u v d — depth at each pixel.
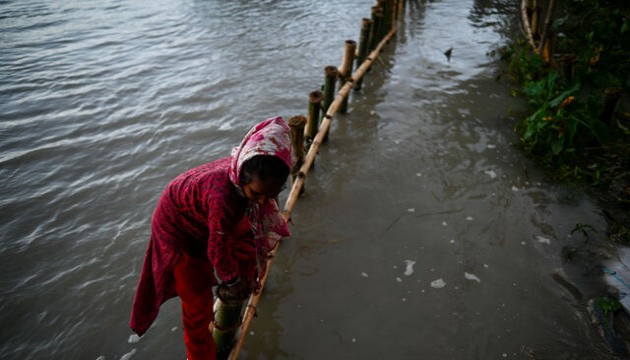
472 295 2.94
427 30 8.23
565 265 3.13
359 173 4.21
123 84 5.97
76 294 2.96
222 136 4.82
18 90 5.78
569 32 7.53
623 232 3.37
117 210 3.73
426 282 3.05
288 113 5.29
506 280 3.04
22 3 9.48
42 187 3.99
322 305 2.90
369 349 2.62
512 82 6.07
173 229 1.90
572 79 5.30
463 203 3.78
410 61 6.88
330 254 3.29
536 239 3.38
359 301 2.92
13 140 4.70
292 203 3.40
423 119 5.17
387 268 3.17
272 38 7.67
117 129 4.93
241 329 2.54
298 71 6.41
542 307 2.84
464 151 4.52
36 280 3.06
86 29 8.06
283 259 3.24
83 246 3.35
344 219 3.63
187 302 2.03
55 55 6.89
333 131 4.97
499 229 3.48
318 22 8.50
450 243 3.36
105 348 2.62
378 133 4.91
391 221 3.60
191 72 6.35
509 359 2.54
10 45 7.24
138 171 4.23
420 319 2.79
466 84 6.05
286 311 2.86
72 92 5.75
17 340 2.66
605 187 3.94
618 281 2.97
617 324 2.68
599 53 6.07
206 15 8.90
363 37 6.20
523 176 4.12
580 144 4.47
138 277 3.09
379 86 6.07
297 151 3.79
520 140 4.62
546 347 2.59
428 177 4.13
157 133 4.86
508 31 8.07
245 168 1.64
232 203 1.76
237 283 1.95
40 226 3.54
